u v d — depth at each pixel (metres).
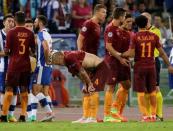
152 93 32.09
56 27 49.28
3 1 49.62
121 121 31.75
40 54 33.16
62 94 45.16
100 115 38.16
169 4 54.53
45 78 33.25
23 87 31.97
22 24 31.62
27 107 33.09
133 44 31.91
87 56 30.84
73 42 45.81
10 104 32.12
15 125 28.33
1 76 33.09
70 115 38.12
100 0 50.62
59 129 26.48
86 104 31.06
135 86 32.16
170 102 45.44
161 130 26.27
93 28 32.47
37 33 34.03
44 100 32.94
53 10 49.38
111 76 32.22
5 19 33.25
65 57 30.50
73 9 50.03
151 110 32.16
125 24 32.53
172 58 34.78
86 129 26.50
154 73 32.09
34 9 49.69
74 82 45.59
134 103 45.12
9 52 31.56
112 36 32.28
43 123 29.67
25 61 31.66
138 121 31.88
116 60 32.34
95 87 30.94
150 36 31.97
